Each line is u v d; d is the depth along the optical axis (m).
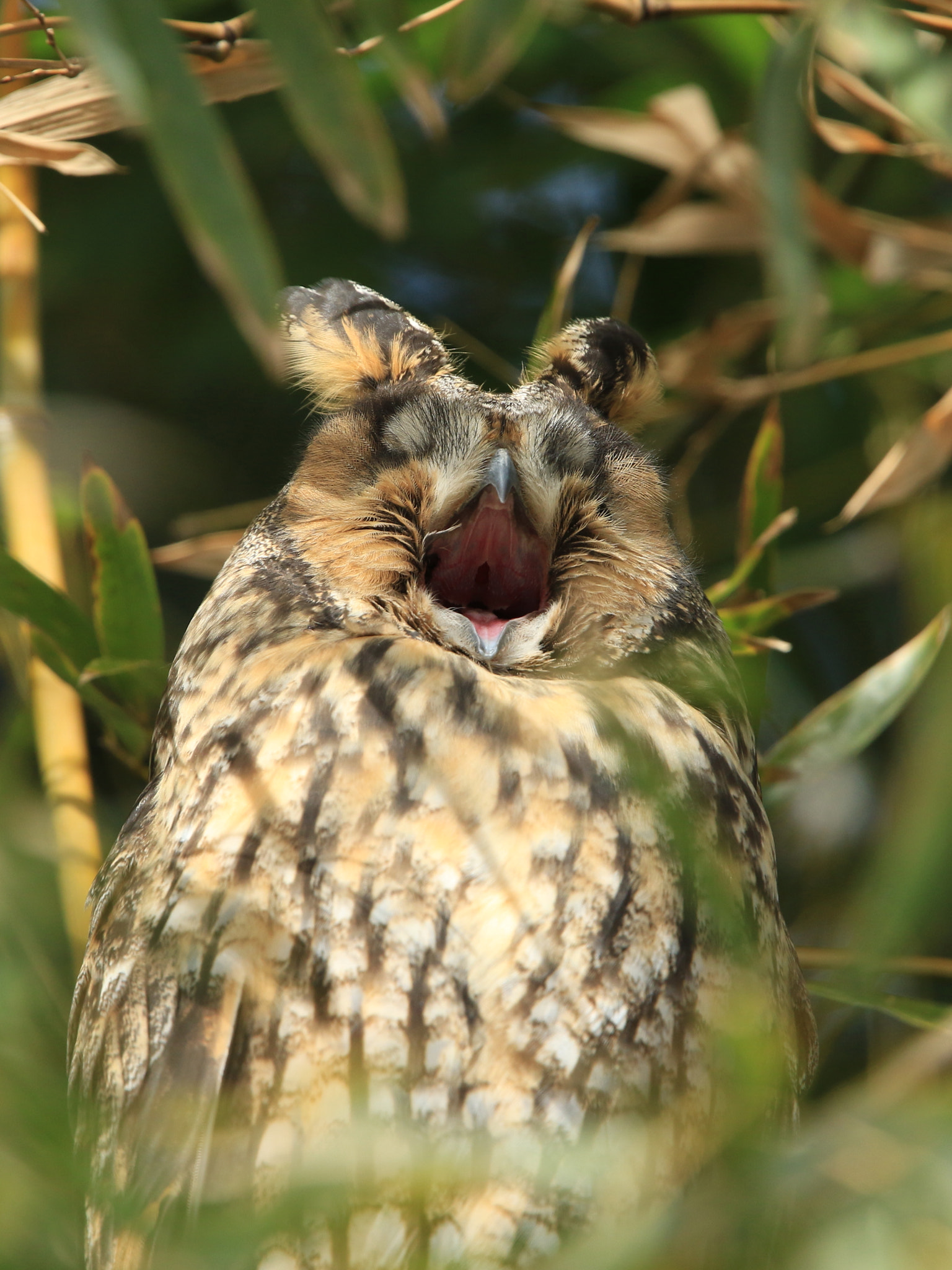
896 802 4.31
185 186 4.39
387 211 4.41
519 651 4.55
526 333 4.73
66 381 4.70
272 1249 4.48
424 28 4.58
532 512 4.56
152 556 4.62
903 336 4.70
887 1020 4.61
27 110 4.52
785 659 4.69
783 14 4.56
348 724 4.51
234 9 4.64
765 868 4.53
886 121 4.61
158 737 4.56
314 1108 4.48
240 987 4.49
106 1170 4.50
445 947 4.49
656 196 4.72
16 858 4.50
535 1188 4.48
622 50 4.68
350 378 4.58
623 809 4.50
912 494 4.65
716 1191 4.41
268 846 4.50
